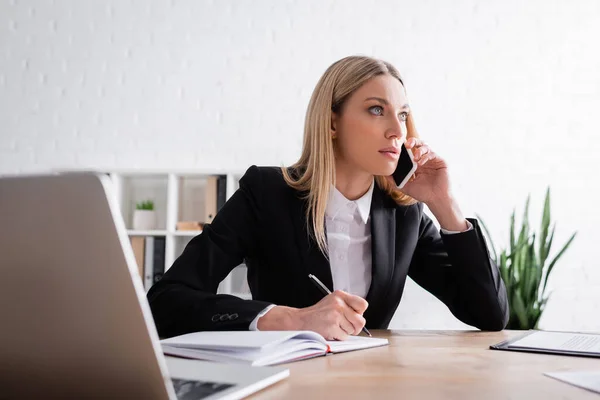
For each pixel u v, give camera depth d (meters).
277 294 1.36
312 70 3.40
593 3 3.31
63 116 3.49
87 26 3.54
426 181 1.38
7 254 0.40
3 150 3.48
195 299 1.05
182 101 3.45
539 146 3.23
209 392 0.48
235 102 3.42
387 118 1.28
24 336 0.41
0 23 3.58
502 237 3.16
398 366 0.69
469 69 3.31
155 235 3.09
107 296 0.39
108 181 0.38
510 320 2.54
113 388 0.41
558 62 3.28
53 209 0.38
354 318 0.91
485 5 3.35
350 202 1.38
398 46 3.36
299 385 0.56
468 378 0.61
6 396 0.44
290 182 1.40
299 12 3.44
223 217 1.38
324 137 1.34
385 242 1.37
